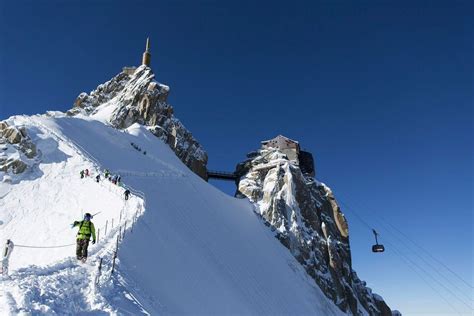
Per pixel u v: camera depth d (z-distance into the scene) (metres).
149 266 21.72
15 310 9.52
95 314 11.48
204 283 28.92
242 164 96.38
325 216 89.69
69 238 30.30
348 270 83.19
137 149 67.88
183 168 74.19
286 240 73.19
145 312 13.68
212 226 53.56
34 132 48.47
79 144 52.16
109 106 91.38
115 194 37.59
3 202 35.81
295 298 56.62
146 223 29.89
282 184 82.50
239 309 31.23
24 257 27.94
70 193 38.47
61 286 12.40
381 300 91.94
